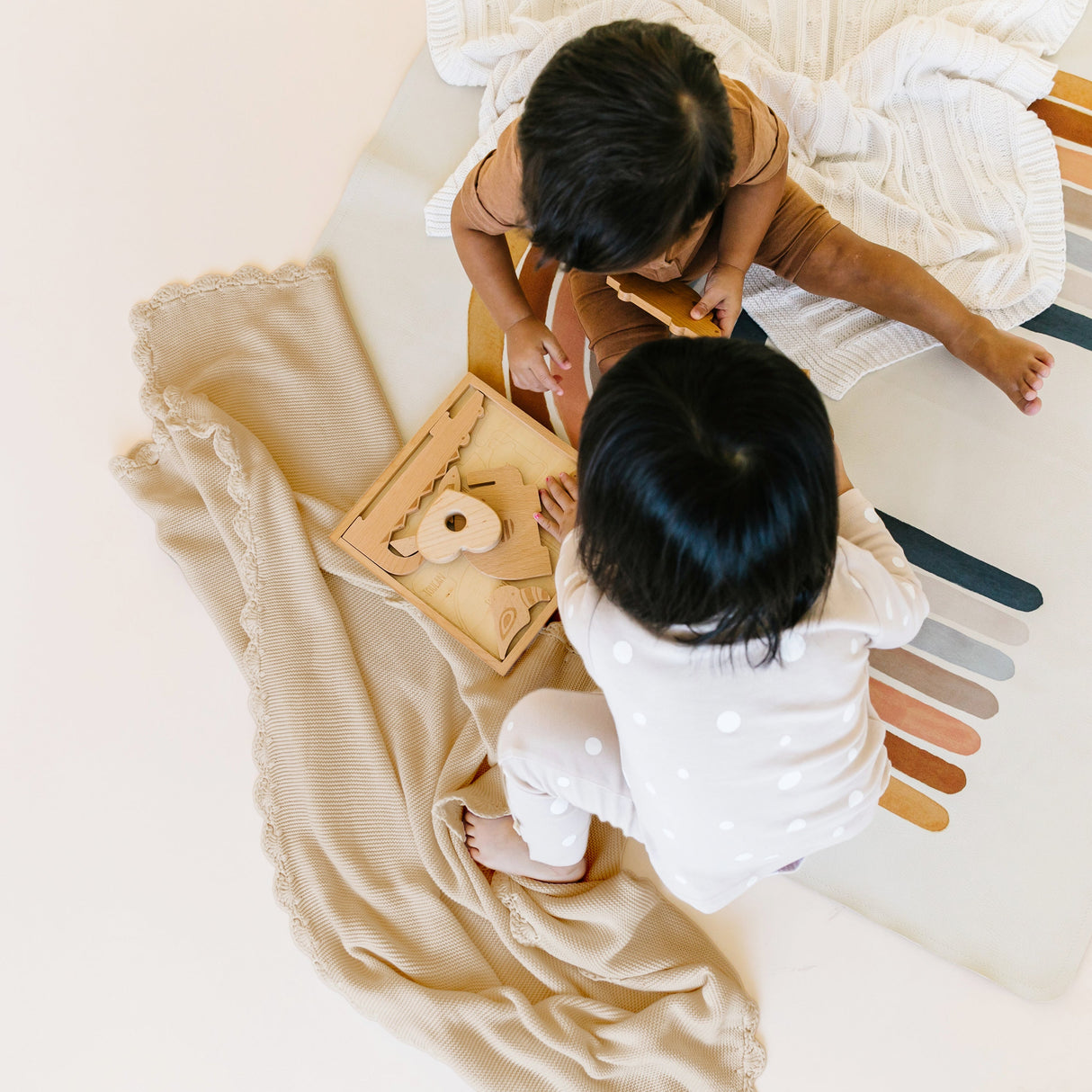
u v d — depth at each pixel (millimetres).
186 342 1177
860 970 1028
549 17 1195
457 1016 985
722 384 549
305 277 1192
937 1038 1008
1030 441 1120
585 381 1155
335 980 1010
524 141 691
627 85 640
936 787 1054
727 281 948
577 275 1090
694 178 675
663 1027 972
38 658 1147
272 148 1259
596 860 1046
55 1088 1055
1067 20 1154
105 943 1082
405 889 1032
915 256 1116
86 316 1225
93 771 1119
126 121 1277
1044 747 1053
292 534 1085
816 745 689
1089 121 1167
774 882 1055
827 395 1132
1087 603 1080
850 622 682
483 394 1116
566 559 772
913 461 1123
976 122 1143
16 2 1310
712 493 535
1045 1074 992
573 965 1005
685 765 682
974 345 1075
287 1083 1046
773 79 1126
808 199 1053
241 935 1081
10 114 1283
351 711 1064
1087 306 1141
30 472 1192
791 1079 999
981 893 1028
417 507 1083
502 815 1010
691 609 585
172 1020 1064
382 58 1276
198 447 1119
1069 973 1008
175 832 1104
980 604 1087
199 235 1239
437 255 1205
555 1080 966
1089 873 1022
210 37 1293
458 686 1054
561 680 1059
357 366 1170
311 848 1046
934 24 1112
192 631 1149
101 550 1172
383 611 1112
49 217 1255
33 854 1104
